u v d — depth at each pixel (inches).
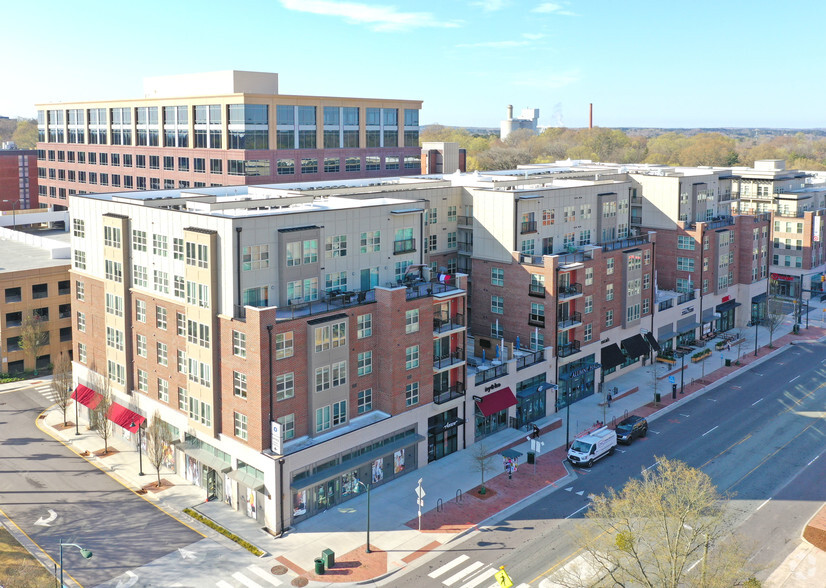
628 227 3629.4
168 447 2477.9
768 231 4495.6
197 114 4601.4
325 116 4702.3
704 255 3996.1
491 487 2407.7
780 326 4387.3
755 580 1683.1
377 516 2228.1
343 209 2384.4
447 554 2022.6
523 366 2891.2
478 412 2765.7
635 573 1720.0
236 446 2219.5
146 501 2320.4
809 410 3070.9
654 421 2970.0
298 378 2209.6
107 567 1956.2
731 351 3905.0
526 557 1996.8
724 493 2338.8
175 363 2402.8
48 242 4045.3
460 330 2637.8
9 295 3447.3
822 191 5349.4
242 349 2148.1
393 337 2380.7
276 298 2246.6
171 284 2356.1
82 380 2883.9
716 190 4266.7
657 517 1723.7
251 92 4729.3
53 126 6038.4
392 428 2427.4
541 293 2994.6
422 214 2647.6
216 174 4522.6
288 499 2146.9
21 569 1935.3
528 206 3080.7
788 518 2191.2
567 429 2642.7
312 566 1967.3
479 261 3186.5
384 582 1895.9
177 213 2279.8
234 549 2049.7
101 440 2765.7
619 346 3469.5
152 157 5002.5
